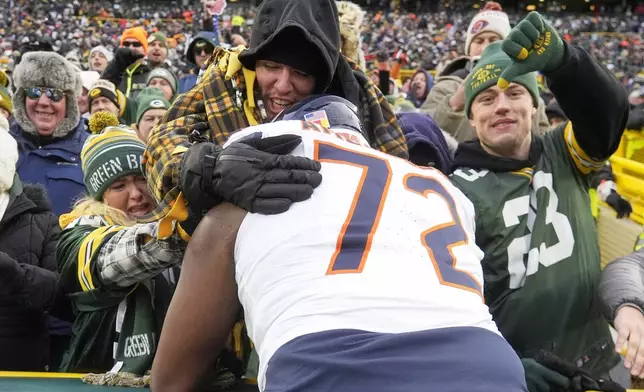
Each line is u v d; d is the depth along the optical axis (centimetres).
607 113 206
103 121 277
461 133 341
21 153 383
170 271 199
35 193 266
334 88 203
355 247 128
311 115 158
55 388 167
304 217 132
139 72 627
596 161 221
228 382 179
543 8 4472
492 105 226
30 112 382
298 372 118
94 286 191
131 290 192
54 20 3284
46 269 246
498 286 214
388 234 130
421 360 117
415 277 126
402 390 114
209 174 142
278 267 128
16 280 225
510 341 212
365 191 135
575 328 214
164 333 145
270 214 134
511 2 4453
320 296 123
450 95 355
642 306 202
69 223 219
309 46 184
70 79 386
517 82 224
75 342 203
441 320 123
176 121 197
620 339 193
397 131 210
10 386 167
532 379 180
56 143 386
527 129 226
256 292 130
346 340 119
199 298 142
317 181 136
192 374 145
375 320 121
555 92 208
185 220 161
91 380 179
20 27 3150
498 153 228
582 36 3647
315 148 142
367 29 3772
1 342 230
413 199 138
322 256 127
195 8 3744
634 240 335
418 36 3662
